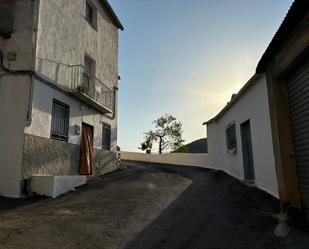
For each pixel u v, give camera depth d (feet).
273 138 21.35
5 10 29.86
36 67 29.17
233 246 14.78
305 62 18.08
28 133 27.78
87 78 41.75
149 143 117.29
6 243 14.92
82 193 28.66
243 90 32.30
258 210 21.24
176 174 43.62
